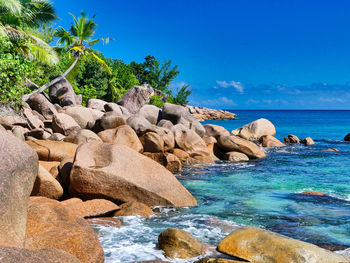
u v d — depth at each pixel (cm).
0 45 1543
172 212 771
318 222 718
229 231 647
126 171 796
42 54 2250
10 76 1552
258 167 1491
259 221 724
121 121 1767
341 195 966
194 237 560
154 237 605
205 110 7850
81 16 2716
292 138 2550
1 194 378
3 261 280
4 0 1931
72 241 446
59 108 2508
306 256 452
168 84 7162
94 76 4475
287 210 809
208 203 869
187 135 1678
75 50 2786
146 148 1496
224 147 1795
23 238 397
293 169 1438
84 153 823
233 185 1105
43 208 511
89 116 2188
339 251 559
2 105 1647
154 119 2572
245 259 473
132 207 738
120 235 612
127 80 5719
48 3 2352
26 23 2373
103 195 763
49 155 988
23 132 1451
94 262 435
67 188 829
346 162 1641
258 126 2520
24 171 443
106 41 2881
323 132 3734
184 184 1116
